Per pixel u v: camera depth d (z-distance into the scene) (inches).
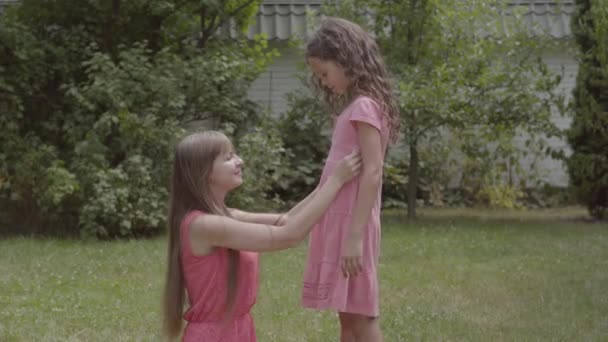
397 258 281.9
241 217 116.6
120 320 187.9
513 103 371.2
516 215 430.3
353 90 121.5
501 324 186.4
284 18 474.0
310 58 122.9
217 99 357.4
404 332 177.9
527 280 242.2
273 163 353.4
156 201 329.7
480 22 385.7
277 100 478.3
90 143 327.9
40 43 345.4
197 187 106.3
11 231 351.3
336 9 397.4
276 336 176.6
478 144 414.0
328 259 118.2
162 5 361.1
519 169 425.7
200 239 103.5
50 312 195.8
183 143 108.0
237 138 367.6
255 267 109.1
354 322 122.7
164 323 108.3
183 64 346.0
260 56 388.2
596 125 385.4
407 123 379.2
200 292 105.0
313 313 198.2
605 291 225.1
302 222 105.7
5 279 238.5
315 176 448.5
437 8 383.9
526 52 380.8
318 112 410.3
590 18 389.1
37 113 359.3
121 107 325.4
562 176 486.3
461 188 481.1
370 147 115.3
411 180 402.3
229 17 379.9
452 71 365.1
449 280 241.3
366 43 122.6
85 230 322.7
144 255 284.2
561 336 175.5
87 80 364.8
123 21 371.6
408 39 393.1
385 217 410.6
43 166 336.5
